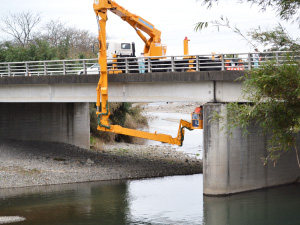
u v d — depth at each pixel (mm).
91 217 23406
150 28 32469
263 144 29391
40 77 34344
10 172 32688
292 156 31422
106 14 29406
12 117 42344
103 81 29781
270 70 13227
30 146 40875
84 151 42125
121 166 36469
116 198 27469
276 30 13250
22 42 82500
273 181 30172
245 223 22031
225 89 27047
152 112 107562
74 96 33281
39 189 30062
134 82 30125
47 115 43938
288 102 13031
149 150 46094
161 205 25672
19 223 22438
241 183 28047
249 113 13281
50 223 22359
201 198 27062
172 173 35156
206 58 30984
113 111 53500
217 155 26906
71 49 73188
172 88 28828
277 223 21969
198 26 13680
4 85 37250
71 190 29719
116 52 37812
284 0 12883
